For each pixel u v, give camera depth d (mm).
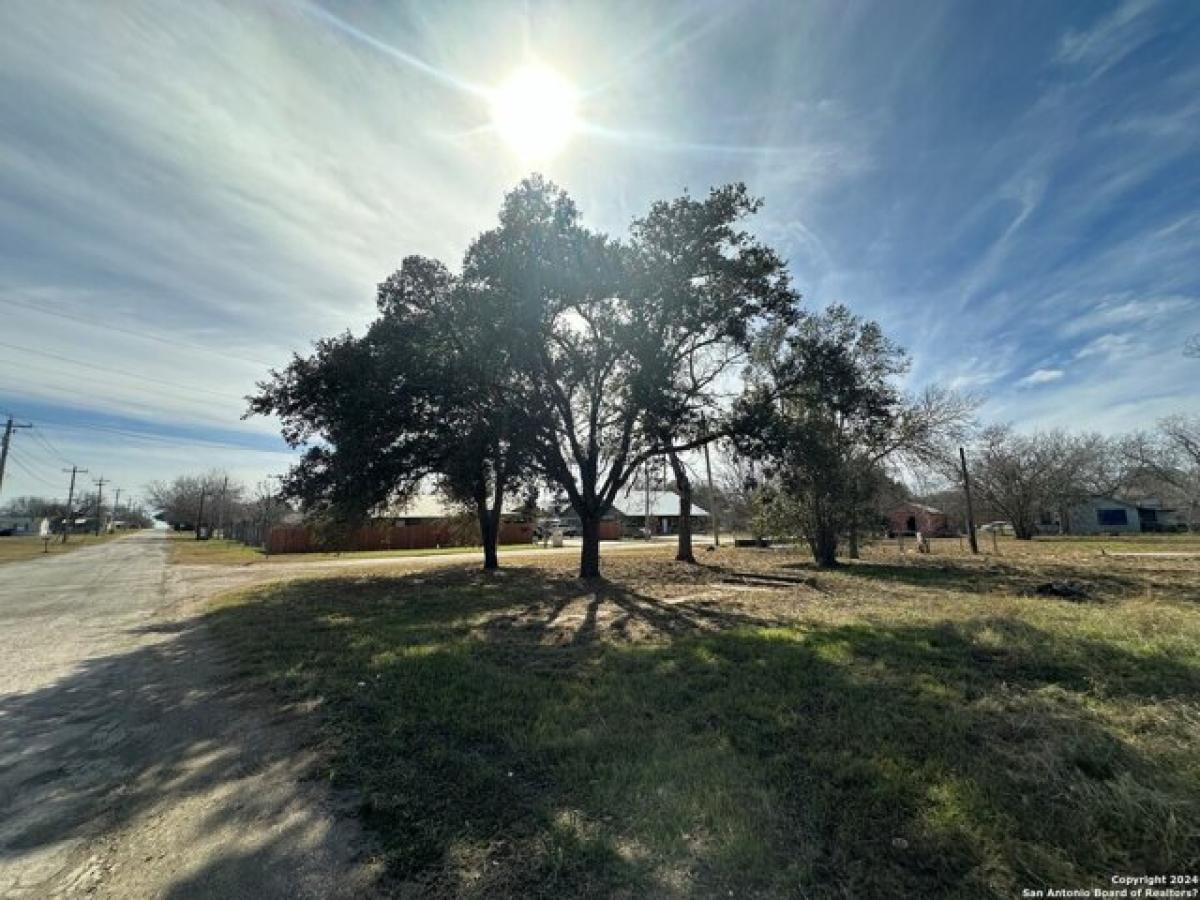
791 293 13789
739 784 3283
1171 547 26438
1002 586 12523
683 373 16766
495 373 13344
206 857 2814
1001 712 4320
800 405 16719
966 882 2418
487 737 4180
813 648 6492
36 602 12906
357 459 14766
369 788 3447
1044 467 40812
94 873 2730
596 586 14047
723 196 13328
